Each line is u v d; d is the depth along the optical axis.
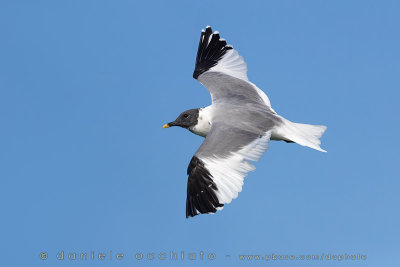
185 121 13.70
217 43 15.48
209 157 11.78
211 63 15.27
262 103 13.55
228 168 11.62
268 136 12.34
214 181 11.53
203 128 13.60
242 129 12.41
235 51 15.20
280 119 12.81
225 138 12.16
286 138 12.67
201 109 13.66
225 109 13.24
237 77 14.65
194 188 11.69
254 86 14.26
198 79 14.86
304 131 12.65
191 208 11.62
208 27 15.68
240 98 13.64
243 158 11.80
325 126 12.69
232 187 11.41
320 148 12.30
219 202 11.34
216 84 14.34
